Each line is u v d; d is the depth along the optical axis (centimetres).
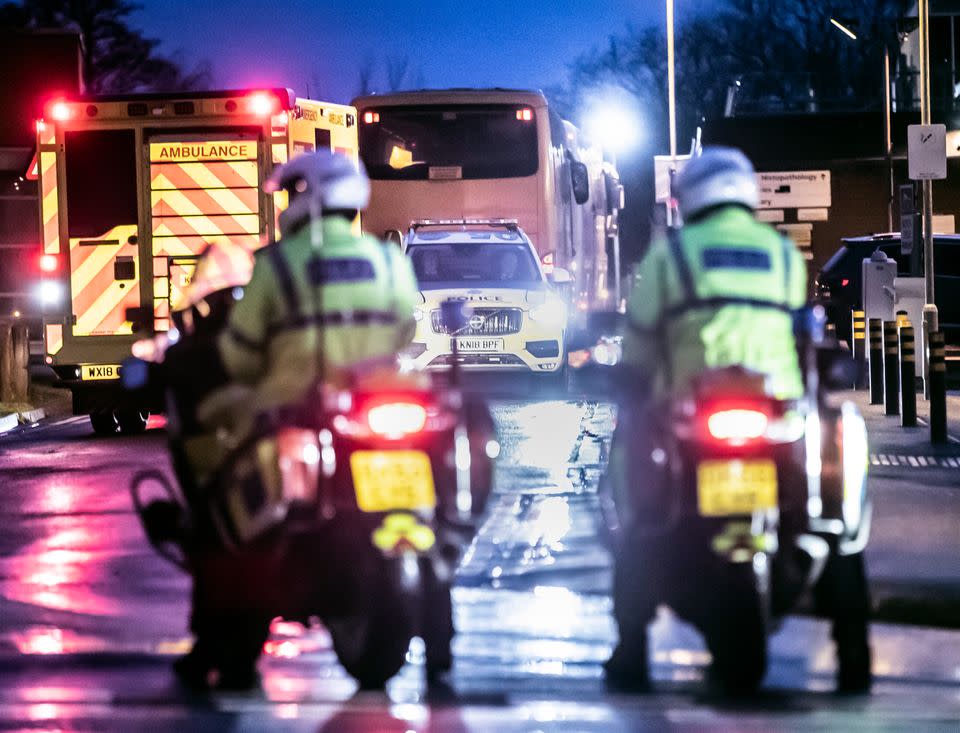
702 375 1580
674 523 1570
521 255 5609
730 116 13975
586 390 1791
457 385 1664
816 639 1975
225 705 1680
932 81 16125
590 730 1542
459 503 1562
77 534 2964
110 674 1847
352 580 1630
